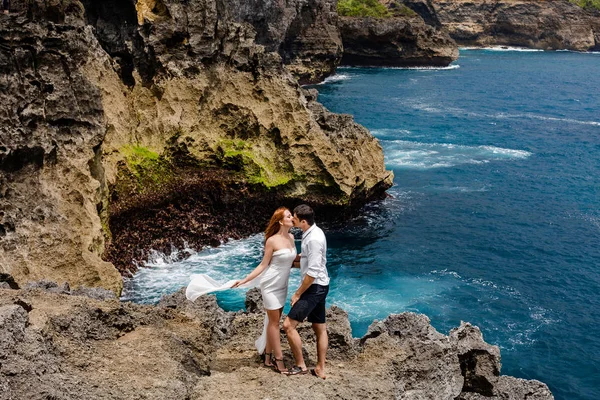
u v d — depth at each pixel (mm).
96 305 11516
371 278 30969
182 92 36938
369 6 117875
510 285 30703
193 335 11688
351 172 37750
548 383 23266
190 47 37188
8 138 24516
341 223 37969
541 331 26672
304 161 37219
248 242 35500
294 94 38406
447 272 31859
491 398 13227
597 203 42625
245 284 10641
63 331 10492
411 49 115562
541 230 37750
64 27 28031
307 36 93188
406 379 11141
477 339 14305
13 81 25359
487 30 160625
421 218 39219
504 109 76688
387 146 56969
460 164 51438
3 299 10828
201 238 34844
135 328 11438
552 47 157250
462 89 91812
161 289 29141
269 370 10633
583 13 157500
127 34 37000
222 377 10344
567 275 31969
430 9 143125
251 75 38531
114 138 33469
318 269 10000
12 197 24500
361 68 113938
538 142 59688
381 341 11688
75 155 27344
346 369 10867
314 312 10406
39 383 8844
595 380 23500
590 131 64750
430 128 64812
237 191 36438
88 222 26328
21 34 26109
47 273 24094
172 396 9508
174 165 36094
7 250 23531
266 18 76875
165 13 37375
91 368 9906
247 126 37906
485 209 41031
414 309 28094
